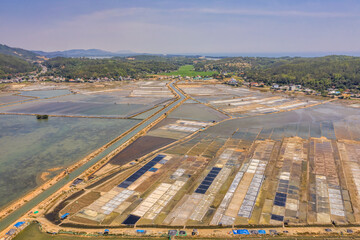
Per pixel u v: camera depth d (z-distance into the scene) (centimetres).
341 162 9200
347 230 5800
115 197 7131
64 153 10375
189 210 6525
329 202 6850
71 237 5694
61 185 7950
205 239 5556
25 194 7531
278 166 8888
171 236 5625
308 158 9538
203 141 11412
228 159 9475
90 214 6438
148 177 8206
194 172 8500
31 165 9344
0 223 6216
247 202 6844
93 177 8325
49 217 6397
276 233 5694
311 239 5534
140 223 6078
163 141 11488
